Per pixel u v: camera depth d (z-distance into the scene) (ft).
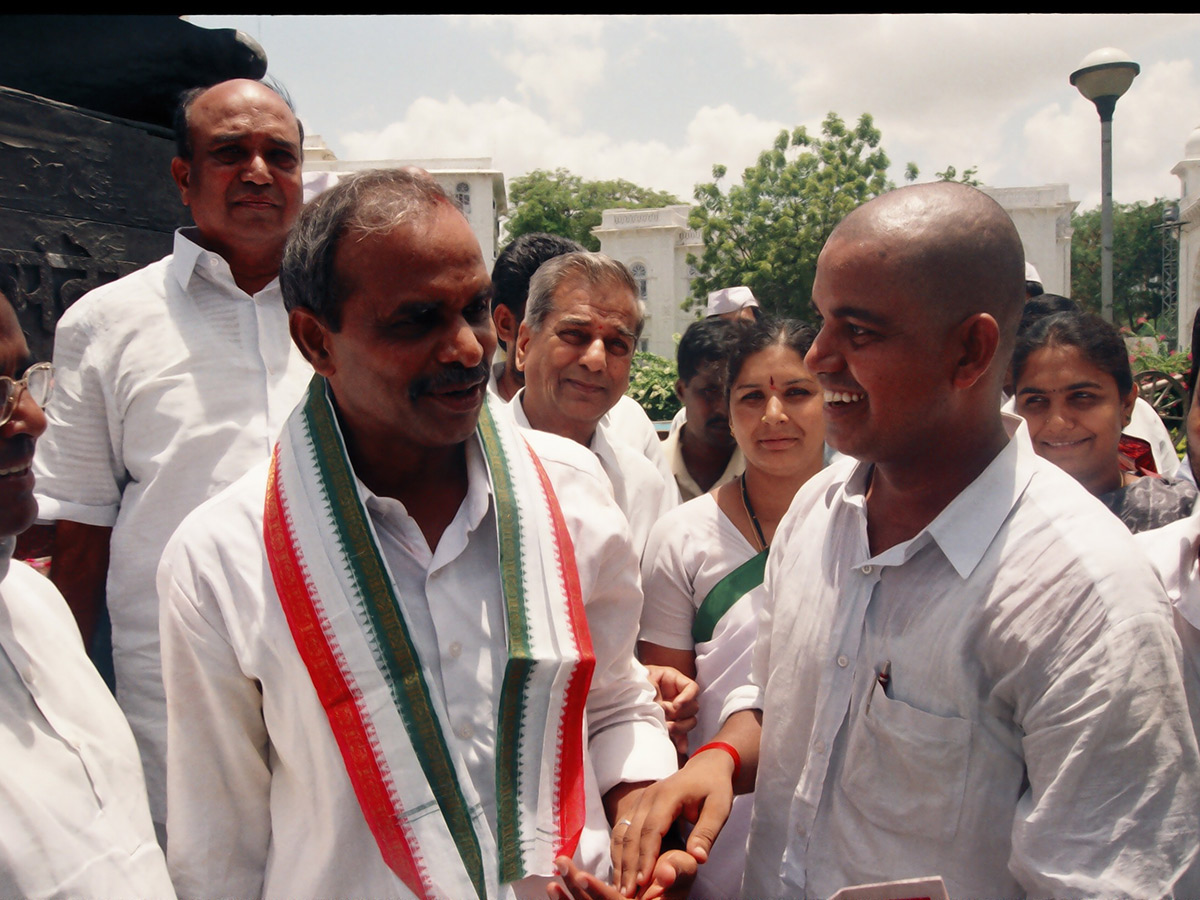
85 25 10.72
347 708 4.41
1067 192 103.60
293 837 4.77
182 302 7.91
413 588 4.73
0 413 4.24
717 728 7.38
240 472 7.66
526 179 148.05
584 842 4.86
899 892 4.26
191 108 8.03
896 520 5.14
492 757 4.58
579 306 8.27
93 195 10.02
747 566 7.54
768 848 5.58
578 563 5.16
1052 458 7.79
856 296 4.60
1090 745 4.30
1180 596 5.24
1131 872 4.18
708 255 98.84
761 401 7.77
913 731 4.76
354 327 4.37
